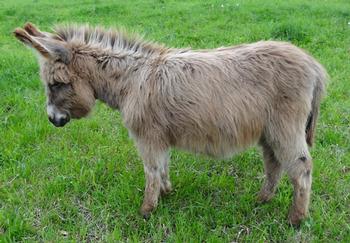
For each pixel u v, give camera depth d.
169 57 3.81
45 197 4.37
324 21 10.10
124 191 4.42
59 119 3.99
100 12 12.00
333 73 7.12
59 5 13.43
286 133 3.71
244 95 3.63
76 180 4.64
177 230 3.90
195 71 3.68
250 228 4.00
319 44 8.59
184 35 9.35
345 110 5.98
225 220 4.06
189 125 3.70
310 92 3.72
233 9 11.66
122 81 3.86
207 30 9.69
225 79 3.64
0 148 5.19
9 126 5.67
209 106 3.63
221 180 4.60
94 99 4.04
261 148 4.23
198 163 4.99
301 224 3.89
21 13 12.24
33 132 5.47
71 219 4.11
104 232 3.99
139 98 3.74
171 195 4.45
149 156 3.89
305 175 3.77
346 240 3.76
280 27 9.20
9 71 7.30
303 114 3.71
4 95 6.54
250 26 9.88
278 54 3.72
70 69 3.84
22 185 4.60
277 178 4.20
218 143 3.77
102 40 3.96
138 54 3.88
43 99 6.41
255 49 3.78
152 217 4.04
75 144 5.32
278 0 12.77
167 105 3.67
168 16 11.27
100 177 4.66
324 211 4.10
